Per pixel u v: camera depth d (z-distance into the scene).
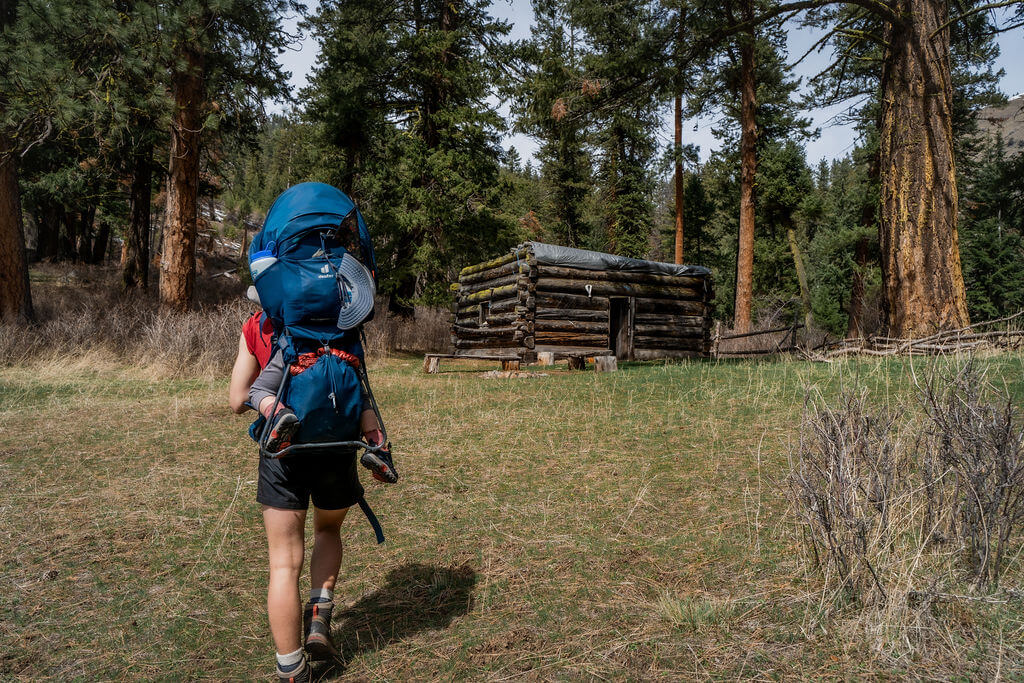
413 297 21.30
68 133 13.02
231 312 13.06
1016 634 2.42
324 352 2.36
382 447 2.48
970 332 10.51
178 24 11.83
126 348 12.42
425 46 20.41
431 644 2.69
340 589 3.35
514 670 2.43
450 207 20.03
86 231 38.38
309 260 2.40
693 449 5.80
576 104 14.37
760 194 29.45
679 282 16.52
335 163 22.39
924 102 11.59
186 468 5.63
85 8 11.18
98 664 2.65
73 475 5.41
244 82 15.33
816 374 9.02
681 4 13.04
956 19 10.82
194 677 2.54
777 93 28.48
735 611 2.81
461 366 14.80
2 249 12.82
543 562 3.54
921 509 3.28
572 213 34.44
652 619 2.79
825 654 2.41
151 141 17.81
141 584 3.44
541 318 14.67
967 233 28.03
